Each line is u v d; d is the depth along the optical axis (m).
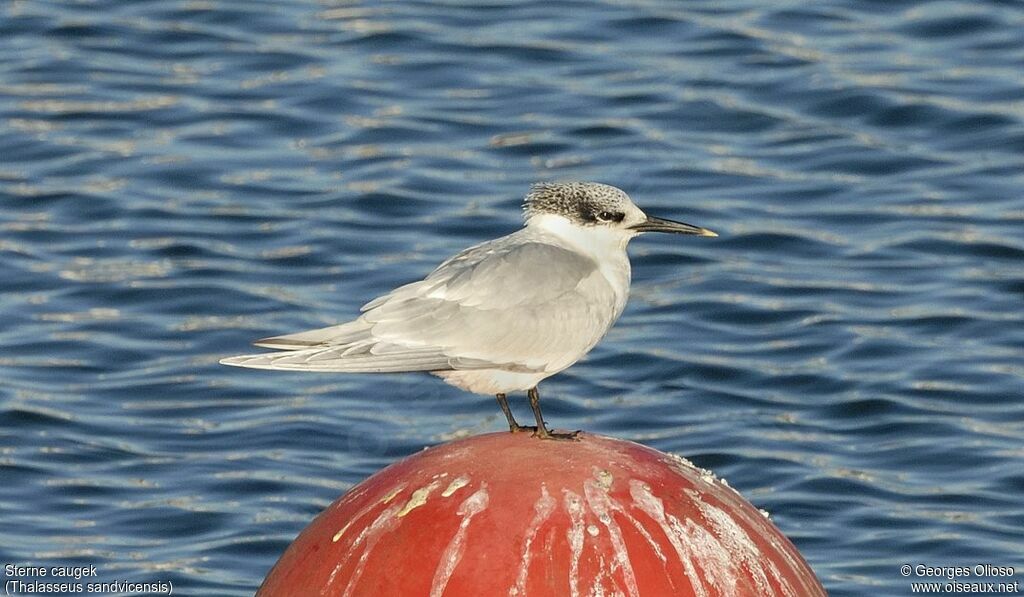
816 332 18.56
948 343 18.38
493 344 10.11
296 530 15.20
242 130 22.92
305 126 23.00
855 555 14.85
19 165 22.03
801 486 15.88
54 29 25.28
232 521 15.34
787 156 22.31
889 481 15.98
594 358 18.05
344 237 20.47
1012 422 16.95
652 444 16.53
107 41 25.03
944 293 19.36
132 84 23.95
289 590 8.34
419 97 23.67
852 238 20.56
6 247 20.22
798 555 8.62
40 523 15.31
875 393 17.44
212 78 24.11
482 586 7.89
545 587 7.88
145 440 16.58
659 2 26.17
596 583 7.89
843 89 23.67
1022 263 19.98
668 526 8.10
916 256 20.19
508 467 8.34
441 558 7.98
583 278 10.56
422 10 26.05
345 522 8.37
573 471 8.31
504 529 8.02
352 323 10.02
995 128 22.86
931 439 16.66
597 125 22.94
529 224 10.98
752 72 24.20
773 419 17.03
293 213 21.02
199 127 22.94
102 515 15.42
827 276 19.75
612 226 10.89
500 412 17.08
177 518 15.38
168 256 20.06
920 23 25.47
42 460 16.20
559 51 24.83
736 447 16.48
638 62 24.56
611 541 7.99
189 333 18.52
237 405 17.19
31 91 23.69
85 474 16.03
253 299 19.12
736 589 8.06
